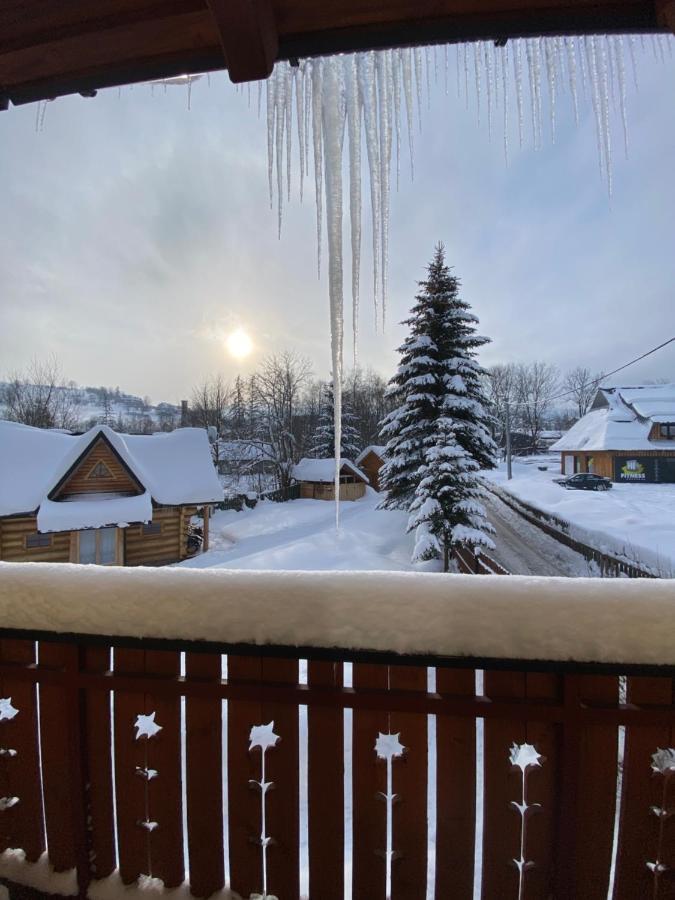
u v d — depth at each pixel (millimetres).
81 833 1319
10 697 1389
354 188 2293
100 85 1680
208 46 1528
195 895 1281
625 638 1074
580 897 1134
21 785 1386
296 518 18859
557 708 1113
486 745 1153
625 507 13305
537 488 20219
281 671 1230
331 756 1205
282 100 2193
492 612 1113
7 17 1459
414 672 1181
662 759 1119
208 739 1266
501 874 1153
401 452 11461
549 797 1143
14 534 10703
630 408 26219
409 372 11164
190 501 13062
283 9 1420
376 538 13562
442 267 11008
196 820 1276
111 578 1293
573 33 1450
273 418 28109
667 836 1113
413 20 1455
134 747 1316
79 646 1325
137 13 1429
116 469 12211
